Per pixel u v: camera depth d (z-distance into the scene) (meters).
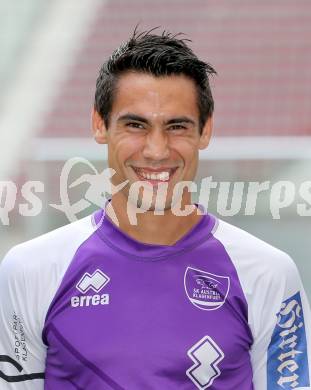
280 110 13.20
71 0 15.84
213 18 15.27
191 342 3.11
